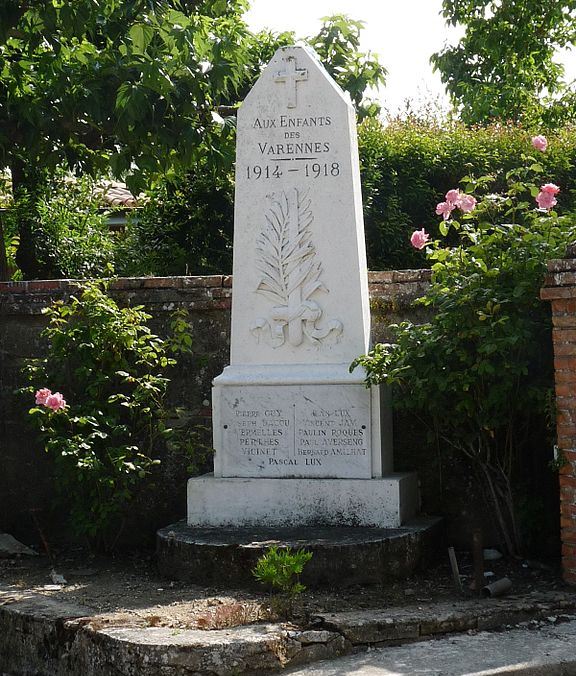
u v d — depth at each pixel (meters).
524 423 7.59
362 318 7.68
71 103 9.55
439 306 7.27
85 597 6.73
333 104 7.77
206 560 6.94
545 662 5.39
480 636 5.93
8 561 8.18
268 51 12.40
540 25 19.14
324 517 7.46
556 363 6.70
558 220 7.35
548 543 7.68
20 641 6.27
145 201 13.59
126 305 8.82
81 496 8.34
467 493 8.05
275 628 5.84
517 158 12.42
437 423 7.66
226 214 12.87
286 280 7.79
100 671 5.73
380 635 5.90
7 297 8.96
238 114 7.92
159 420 8.46
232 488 7.61
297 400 7.64
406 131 12.83
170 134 9.72
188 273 12.73
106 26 9.59
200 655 5.50
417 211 12.43
